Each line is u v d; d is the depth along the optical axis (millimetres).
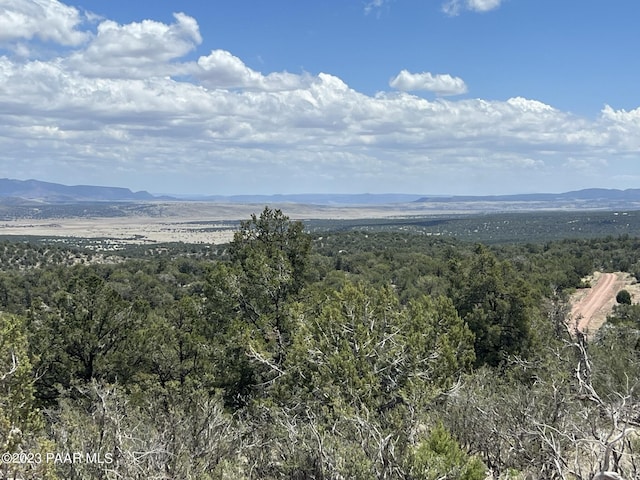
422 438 11188
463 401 13336
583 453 10656
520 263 68812
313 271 23234
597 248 107438
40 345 20203
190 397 14305
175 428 11930
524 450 10703
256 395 18344
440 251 93250
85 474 9547
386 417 12094
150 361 21469
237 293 21031
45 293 60281
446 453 10141
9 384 10859
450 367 16828
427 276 62781
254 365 19031
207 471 10789
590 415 10570
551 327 27656
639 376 16875
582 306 63812
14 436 8617
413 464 9406
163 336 21844
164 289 66750
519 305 27844
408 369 14820
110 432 10547
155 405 14203
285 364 17016
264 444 12383
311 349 15844
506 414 12227
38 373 19828
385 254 90812
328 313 16672
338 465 9523
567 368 14500
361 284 18781
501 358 26875
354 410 12367
